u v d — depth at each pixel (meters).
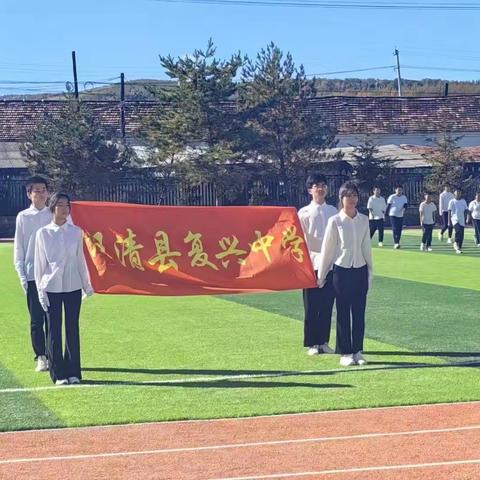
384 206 35.47
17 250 12.05
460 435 8.46
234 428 8.87
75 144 50.00
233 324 16.03
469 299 18.89
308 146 52.25
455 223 31.83
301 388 10.66
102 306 18.75
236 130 51.41
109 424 9.12
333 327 15.59
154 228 12.98
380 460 7.71
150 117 52.12
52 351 11.14
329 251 12.12
